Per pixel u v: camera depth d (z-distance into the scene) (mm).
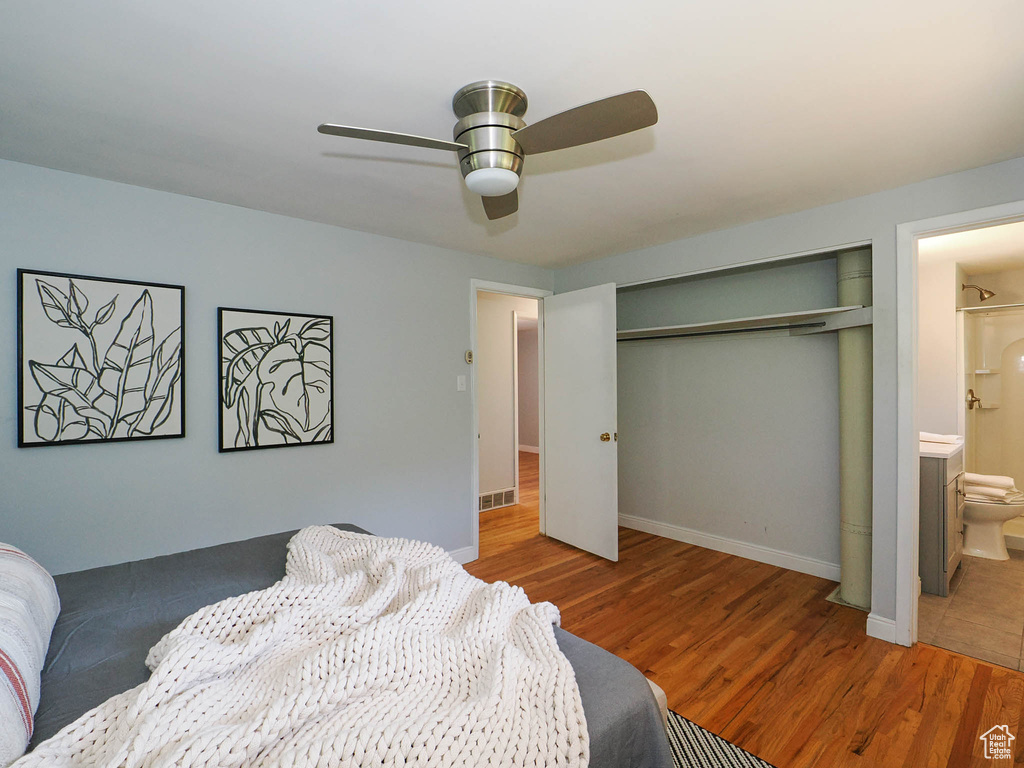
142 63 1502
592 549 3865
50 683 1165
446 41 1408
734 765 1728
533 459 8844
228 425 2725
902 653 2426
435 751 883
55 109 1763
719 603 2984
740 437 3748
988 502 3605
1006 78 1604
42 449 2246
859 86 1650
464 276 3795
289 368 2932
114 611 1522
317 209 2828
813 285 3254
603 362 3766
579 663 1242
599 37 1397
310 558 1652
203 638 1160
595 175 2365
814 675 2254
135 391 2447
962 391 3982
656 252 3631
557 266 4297
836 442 3281
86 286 2326
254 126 1895
